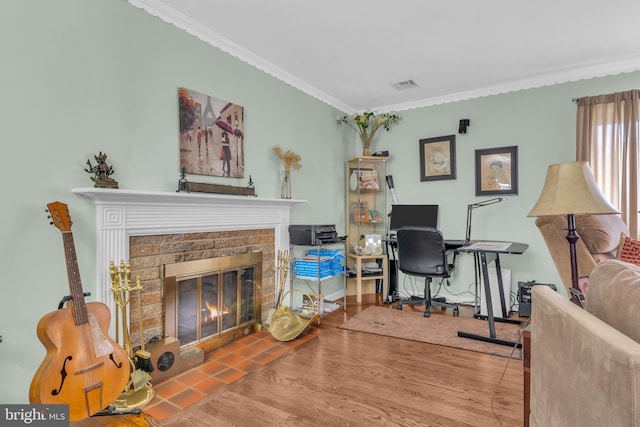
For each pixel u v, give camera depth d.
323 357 2.40
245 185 2.88
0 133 1.58
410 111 4.27
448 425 1.62
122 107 2.05
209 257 2.57
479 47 2.88
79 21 1.86
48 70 1.74
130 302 2.07
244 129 2.89
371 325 3.08
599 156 3.20
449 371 2.17
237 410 1.77
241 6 2.28
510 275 3.54
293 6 2.28
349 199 4.39
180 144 2.37
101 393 1.55
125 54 2.07
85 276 1.86
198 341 2.48
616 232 2.32
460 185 3.95
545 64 3.21
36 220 1.69
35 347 1.69
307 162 3.70
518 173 3.62
